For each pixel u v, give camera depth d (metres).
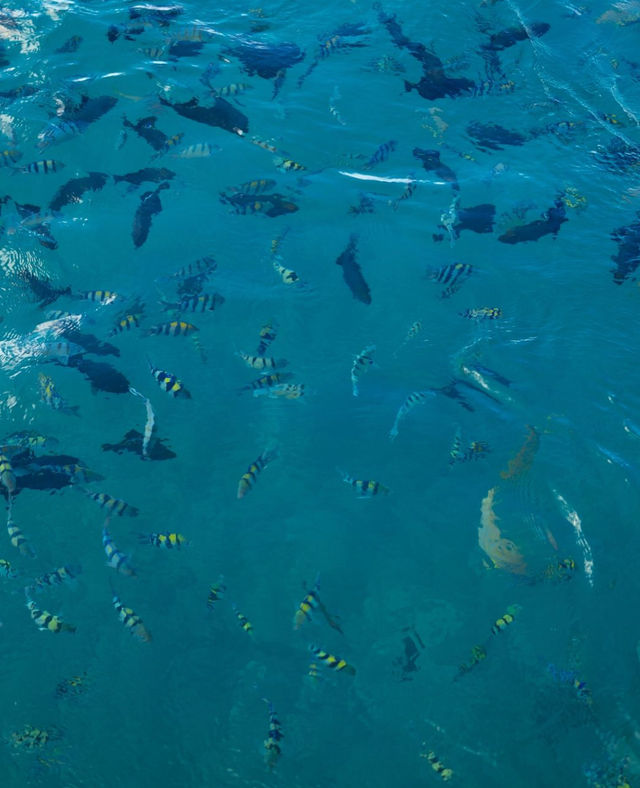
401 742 3.06
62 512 3.44
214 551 3.38
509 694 3.12
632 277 4.16
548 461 3.57
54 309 3.96
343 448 3.61
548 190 4.51
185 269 4.10
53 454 3.56
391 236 4.27
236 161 4.53
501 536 3.39
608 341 3.94
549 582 3.30
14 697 3.14
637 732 3.06
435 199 4.44
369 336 3.94
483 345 3.91
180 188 4.40
